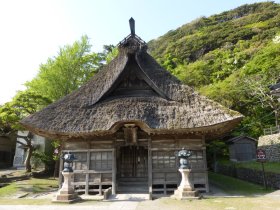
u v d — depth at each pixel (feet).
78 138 48.08
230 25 248.93
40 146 89.81
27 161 79.92
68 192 36.50
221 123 41.78
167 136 46.96
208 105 46.34
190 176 44.68
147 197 40.40
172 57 215.10
